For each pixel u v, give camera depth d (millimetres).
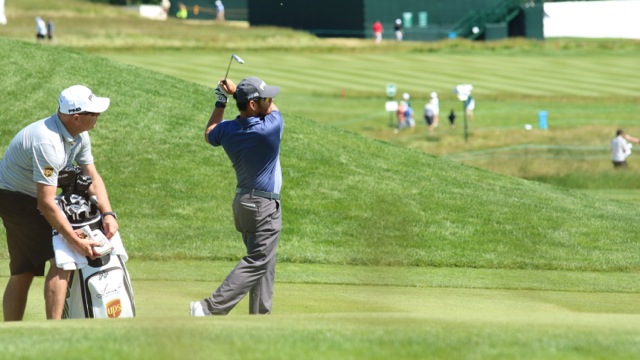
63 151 23281
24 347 15094
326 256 42062
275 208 25266
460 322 18406
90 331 16641
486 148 130500
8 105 58406
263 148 24750
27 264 24438
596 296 33438
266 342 15555
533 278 38688
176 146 57594
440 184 59844
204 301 24641
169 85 70188
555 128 144000
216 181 53688
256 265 25016
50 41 187750
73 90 23281
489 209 54469
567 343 15719
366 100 162250
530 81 184250
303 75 177500
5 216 24047
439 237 47281
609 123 149000
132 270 36812
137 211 48312
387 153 66938
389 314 20766
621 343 15805
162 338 15805
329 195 53375
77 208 23609
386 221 49406
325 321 18578
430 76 185375
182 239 44000
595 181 105375
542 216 54281
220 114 26188
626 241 49562
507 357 14867
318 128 69562
